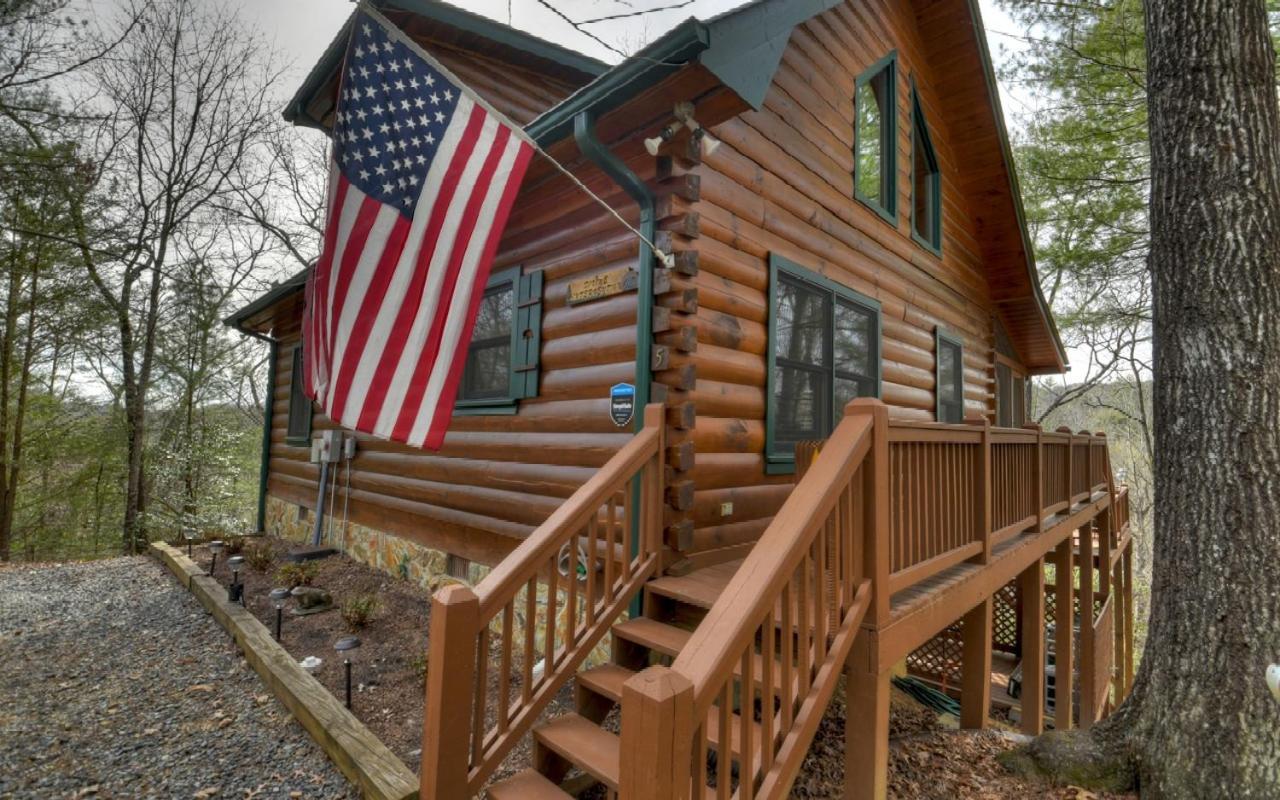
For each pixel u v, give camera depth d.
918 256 6.75
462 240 2.84
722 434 3.84
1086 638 6.39
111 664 4.01
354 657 4.12
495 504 4.66
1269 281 3.06
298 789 2.60
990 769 3.30
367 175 3.09
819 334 4.99
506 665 2.47
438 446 2.71
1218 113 3.19
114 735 3.07
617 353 3.78
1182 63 3.31
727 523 3.88
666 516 3.38
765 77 3.25
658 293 3.49
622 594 3.09
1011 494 4.07
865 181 6.12
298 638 4.50
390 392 2.87
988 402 8.84
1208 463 3.07
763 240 4.32
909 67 6.66
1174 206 3.32
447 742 2.22
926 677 6.66
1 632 4.67
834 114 5.30
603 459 3.79
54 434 11.99
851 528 2.40
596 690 2.82
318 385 3.29
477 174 2.88
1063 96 8.69
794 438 4.65
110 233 11.33
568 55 5.30
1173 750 2.94
